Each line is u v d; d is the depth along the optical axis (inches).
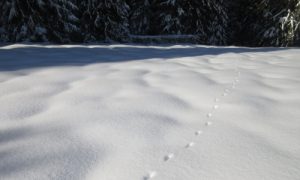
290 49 306.2
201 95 100.3
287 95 102.0
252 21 652.1
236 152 59.3
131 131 69.4
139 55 212.4
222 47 340.8
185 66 158.4
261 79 128.5
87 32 381.4
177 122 75.8
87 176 51.1
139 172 52.1
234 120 77.6
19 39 317.1
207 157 57.2
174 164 54.7
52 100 91.4
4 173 51.5
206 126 73.3
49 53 201.5
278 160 56.3
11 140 64.0
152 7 532.1
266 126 73.6
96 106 86.6
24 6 315.0
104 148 60.9
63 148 60.6
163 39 431.2
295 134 68.7
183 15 508.4
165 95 99.0
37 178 50.2
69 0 338.3
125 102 90.9
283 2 555.8
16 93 97.1
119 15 400.8
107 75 127.7
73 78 120.1
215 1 582.9
